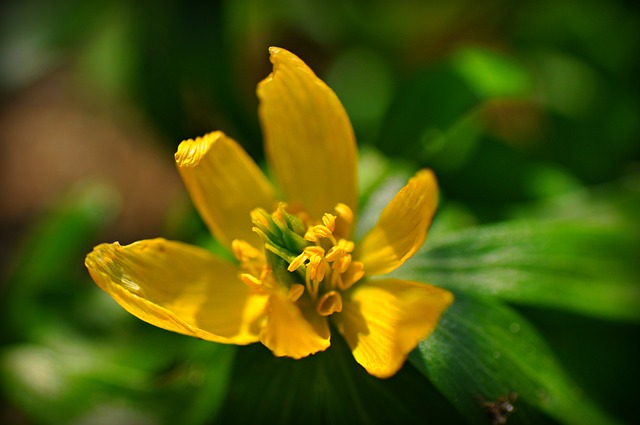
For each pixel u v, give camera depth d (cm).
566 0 18
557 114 18
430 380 13
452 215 15
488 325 13
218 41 17
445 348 13
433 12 19
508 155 16
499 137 16
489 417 13
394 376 13
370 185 15
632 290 14
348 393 13
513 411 13
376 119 18
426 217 13
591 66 18
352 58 19
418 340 12
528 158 17
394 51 19
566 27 18
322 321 13
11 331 16
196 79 17
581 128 17
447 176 16
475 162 16
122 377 15
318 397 13
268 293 13
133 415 15
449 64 16
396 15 19
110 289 12
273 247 13
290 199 14
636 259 14
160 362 15
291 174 14
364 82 18
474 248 14
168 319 12
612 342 15
